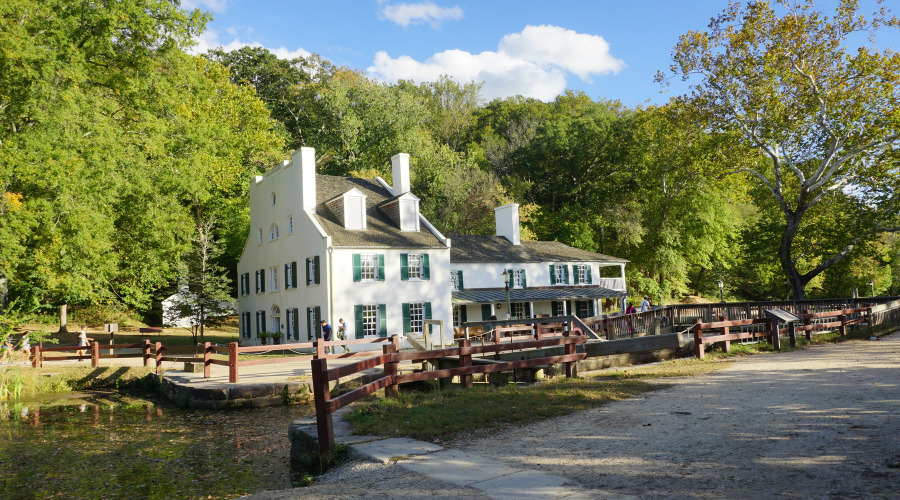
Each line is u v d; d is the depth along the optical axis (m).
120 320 49.34
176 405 18.88
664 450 7.33
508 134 78.81
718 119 35.84
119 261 31.09
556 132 67.06
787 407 9.23
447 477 6.86
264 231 41.81
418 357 12.20
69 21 25.81
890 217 35.72
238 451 11.90
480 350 13.40
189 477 10.00
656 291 58.78
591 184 66.00
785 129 34.38
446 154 59.97
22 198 24.89
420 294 36.31
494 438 8.70
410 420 9.93
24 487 9.96
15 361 25.23
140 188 28.86
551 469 6.91
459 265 41.00
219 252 40.66
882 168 33.50
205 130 35.00
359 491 6.62
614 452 7.43
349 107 61.22
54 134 24.41
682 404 10.10
